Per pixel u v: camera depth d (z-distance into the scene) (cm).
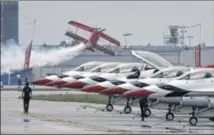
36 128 9300
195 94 11938
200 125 10744
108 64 16025
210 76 12262
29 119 11131
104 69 15925
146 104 11931
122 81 14050
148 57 15525
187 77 12206
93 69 16175
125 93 12244
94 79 15612
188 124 10838
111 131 9000
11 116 11856
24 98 12825
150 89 12038
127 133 8731
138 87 13138
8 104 15812
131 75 14788
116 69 15600
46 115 12325
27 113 12712
